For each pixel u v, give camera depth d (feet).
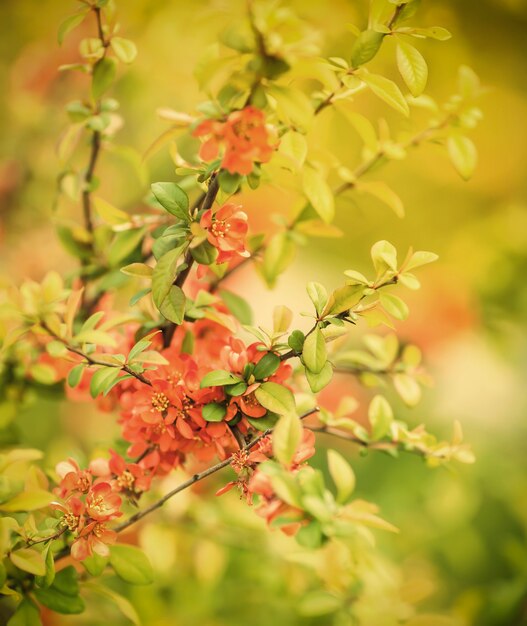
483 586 6.73
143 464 4.32
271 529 4.10
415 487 6.35
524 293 7.22
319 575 4.93
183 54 5.82
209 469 4.23
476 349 6.97
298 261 7.29
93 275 4.81
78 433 6.53
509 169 8.85
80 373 4.29
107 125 4.58
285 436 4.09
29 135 6.57
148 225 4.64
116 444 4.58
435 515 6.14
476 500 6.42
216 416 4.21
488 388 6.93
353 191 4.75
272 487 4.11
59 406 6.63
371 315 4.23
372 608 4.96
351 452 6.75
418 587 5.23
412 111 5.91
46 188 6.34
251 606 5.32
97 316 4.33
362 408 6.14
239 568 5.31
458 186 8.87
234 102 4.09
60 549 4.42
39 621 4.36
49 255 5.94
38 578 4.28
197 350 4.51
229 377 4.21
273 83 4.07
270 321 6.33
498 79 7.67
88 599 4.99
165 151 5.92
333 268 7.77
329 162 4.61
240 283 6.29
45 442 6.46
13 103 6.82
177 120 4.37
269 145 4.12
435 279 7.12
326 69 4.10
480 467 6.56
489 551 6.94
